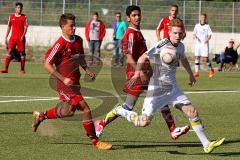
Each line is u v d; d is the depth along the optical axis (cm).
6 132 1820
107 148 1595
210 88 3262
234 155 1552
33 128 1684
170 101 1545
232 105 2570
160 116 2164
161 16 6259
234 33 6259
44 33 6206
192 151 1595
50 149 1585
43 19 6212
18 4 3722
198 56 4053
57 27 6216
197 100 2730
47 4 6238
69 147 1617
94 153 1548
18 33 3741
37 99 2617
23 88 3033
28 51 5500
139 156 1520
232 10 6259
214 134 1870
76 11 6231
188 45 6109
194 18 6169
